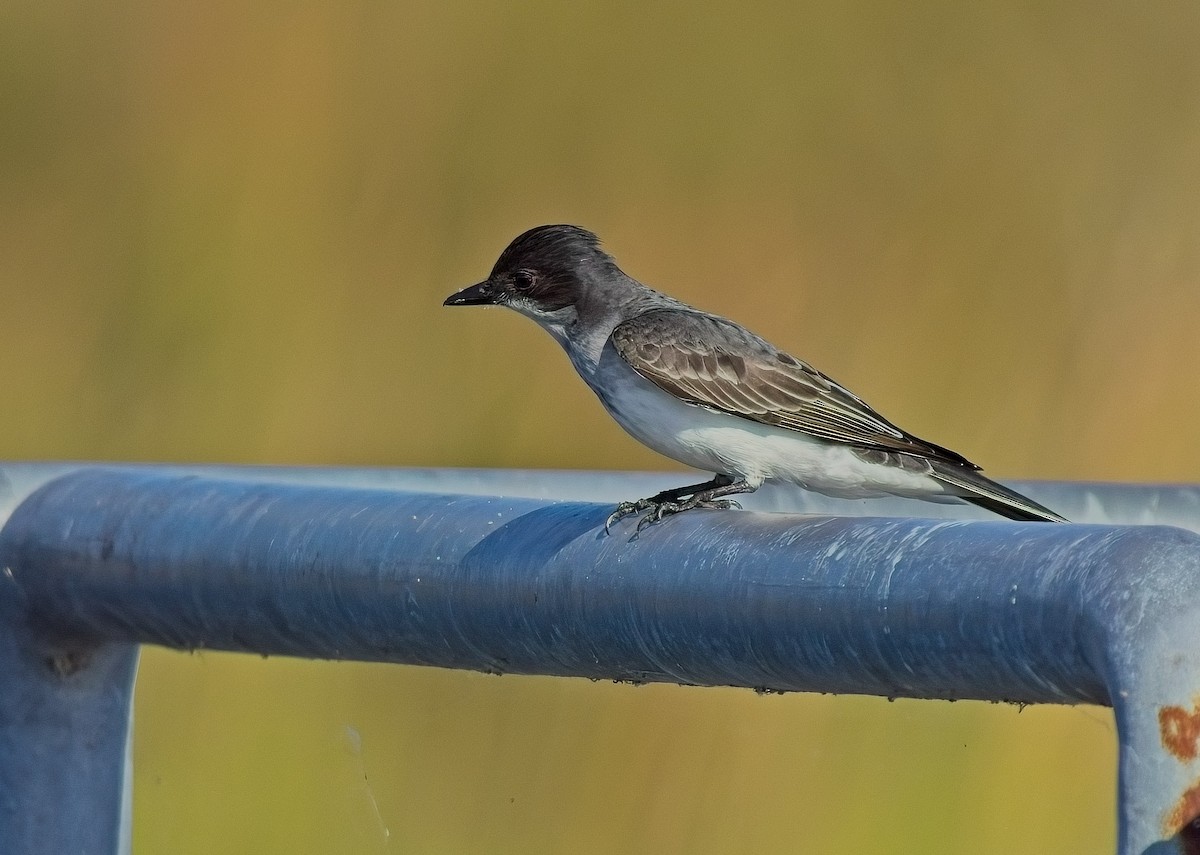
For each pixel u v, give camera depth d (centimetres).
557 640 500
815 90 1541
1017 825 1107
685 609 469
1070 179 1514
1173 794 356
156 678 1157
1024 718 1118
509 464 1362
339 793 1149
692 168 1507
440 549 512
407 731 1158
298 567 528
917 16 1574
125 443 1389
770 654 454
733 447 944
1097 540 385
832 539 446
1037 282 1452
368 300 1419
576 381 1365
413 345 1401
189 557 543
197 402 1386
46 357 1423
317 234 1434
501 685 1156
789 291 1468
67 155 1480
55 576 566
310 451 1376
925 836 1112
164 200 1448
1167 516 775
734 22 1535
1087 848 1104
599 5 1523
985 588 399
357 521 527
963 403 1409
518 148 1486
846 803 1124
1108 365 1395
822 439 941
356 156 1464
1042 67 1568
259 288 1409
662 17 1516
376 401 1382
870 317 1458
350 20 1505
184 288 1405
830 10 1562
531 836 1141
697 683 493
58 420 1405
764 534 462
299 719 1159
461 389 1380
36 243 1459
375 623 524
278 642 547
